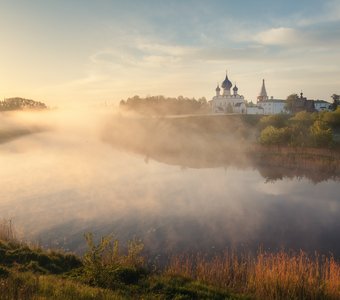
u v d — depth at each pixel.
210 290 17.28
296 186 47.69
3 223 28.48
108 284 16.48
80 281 16.80
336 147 66.50
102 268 17.42
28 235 28.30
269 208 37.31
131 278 17.94
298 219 33.75
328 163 57.06
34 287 14.12
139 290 16.52
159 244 27.33
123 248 26.11
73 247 26.23
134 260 20.23
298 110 168.50
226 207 37.50
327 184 48.84
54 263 19.67
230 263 23.89
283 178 52.91
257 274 18.84
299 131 75.88
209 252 26.05
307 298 17.31
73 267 19.66
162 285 17.25
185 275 19.36
